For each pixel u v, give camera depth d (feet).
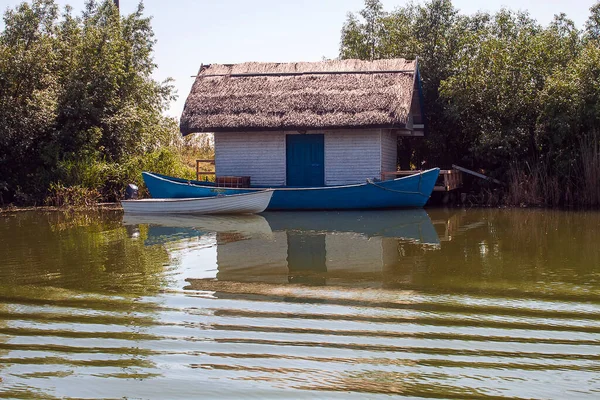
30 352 22.70
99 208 73.61
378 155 73.51
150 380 20.26
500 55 76.28
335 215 63.21
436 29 87.56
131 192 70.85
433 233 49.65
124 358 22.04
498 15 85.66
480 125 77.25
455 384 19.70
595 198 69.00
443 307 27.48
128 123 85.87
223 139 76.64
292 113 71.56
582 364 21.04
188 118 72.79
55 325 25.58
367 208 67.77
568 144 72.02
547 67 76.79
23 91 79.20
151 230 53.01
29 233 51.85
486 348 22.54
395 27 90.07
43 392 19.54
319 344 23.12
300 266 36.60
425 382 19.85
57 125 82.33
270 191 63.72
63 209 73.00
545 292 29.84
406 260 38.19
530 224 54.65
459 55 82.99
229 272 35.09
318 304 28.19
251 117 71.87
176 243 45.44
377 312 26.84
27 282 32.96
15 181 79.97
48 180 79.20
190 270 35.73
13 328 25.26
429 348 22.58
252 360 21.71
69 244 45.57
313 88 74.02
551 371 20.52
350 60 80.12
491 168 77.51
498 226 53.57
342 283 32.27
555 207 69.15
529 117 76.07
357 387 19.57
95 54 84.94
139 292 30.68
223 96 74.38
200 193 69.51
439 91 81.05
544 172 72.59
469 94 77.00
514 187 72.43
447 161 88.43
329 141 74.59
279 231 51.37
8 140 76.69
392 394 19.07
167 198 70.90
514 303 27.99
